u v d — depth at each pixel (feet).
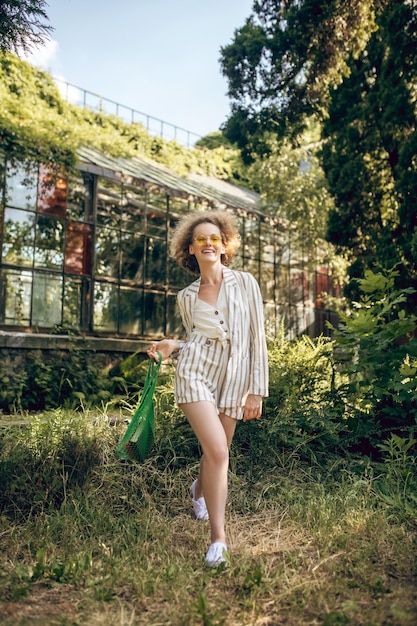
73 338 26.18
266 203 45.11
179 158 49.16
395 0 21.33
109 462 12.64
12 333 24.17
